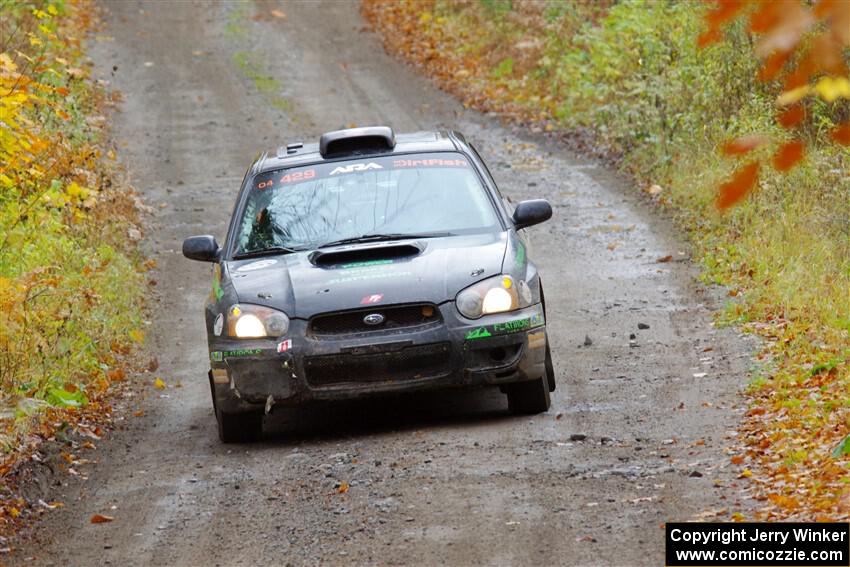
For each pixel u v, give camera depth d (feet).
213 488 85.35
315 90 311.68
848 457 75.10
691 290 141.59
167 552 72.38
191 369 130.52
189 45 354.74
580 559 63.57
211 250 104.32
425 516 73.26
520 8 344.28
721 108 202.08
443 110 289.12
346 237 102.22
